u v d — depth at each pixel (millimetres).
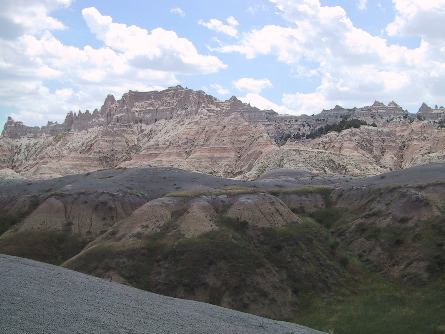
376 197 101438
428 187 95312
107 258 82062
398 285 75688
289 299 74312
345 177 152375
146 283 77062
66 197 115188
